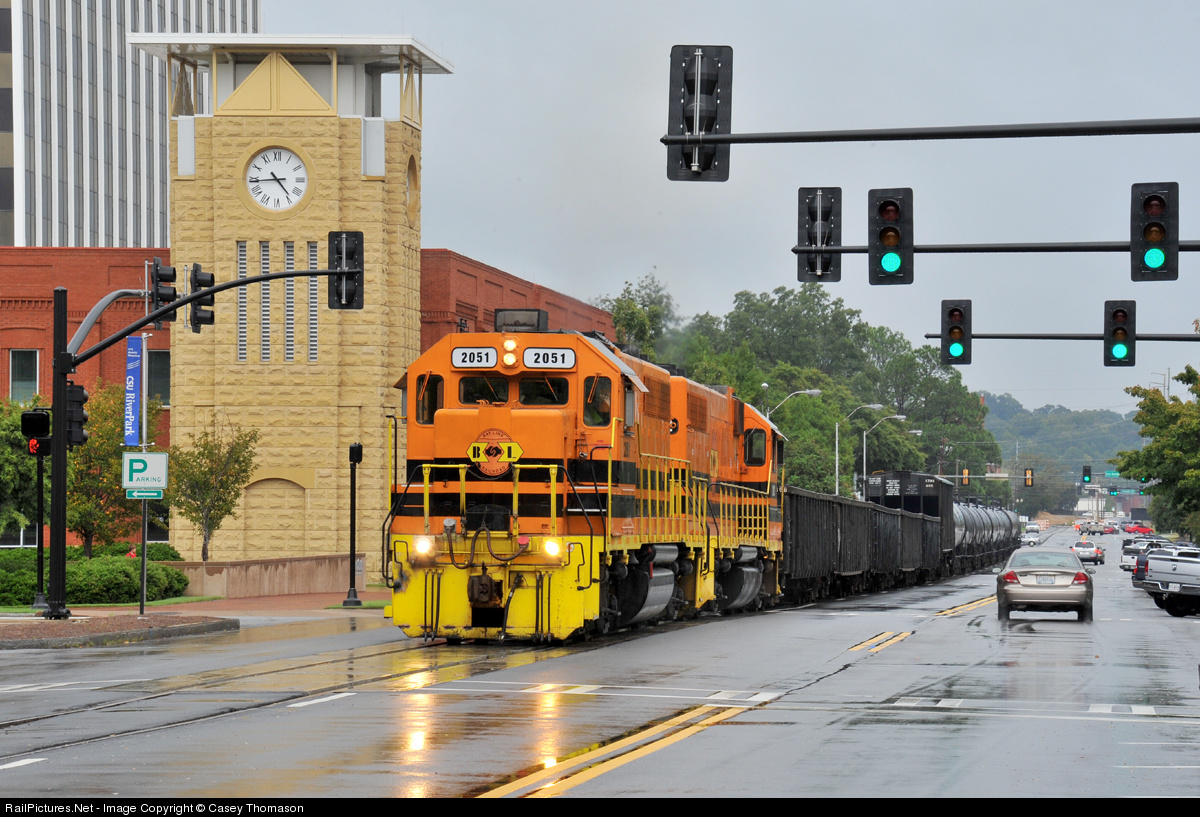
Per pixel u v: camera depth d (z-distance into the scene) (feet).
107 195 571.69
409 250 316.40
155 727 83.30
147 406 291.79
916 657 136.26
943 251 147.33
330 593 283.79
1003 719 90.58
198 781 66.08
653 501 163.12
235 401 305.12
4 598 216.95
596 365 144.15
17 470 254.47
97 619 173.27
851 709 94.94
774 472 241.55
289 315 306.14
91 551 276.82
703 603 195.42
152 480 183.42
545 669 118.42
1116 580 452.35
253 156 305.53
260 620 197.06
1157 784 67.72
